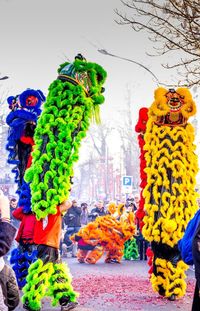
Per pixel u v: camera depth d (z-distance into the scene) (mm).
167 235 9750
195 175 10070
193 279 13383
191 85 12922
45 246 8570
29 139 9906
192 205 9961
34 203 8578
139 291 11109
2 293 5188
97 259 17594
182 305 9492
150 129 10156
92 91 9031
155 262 10008
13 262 10000
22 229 9789
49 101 8828
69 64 9031
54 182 8562
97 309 9094
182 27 11875
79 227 20969
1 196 5129
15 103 10359
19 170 10148
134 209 21750
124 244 19219
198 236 5281
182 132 10031
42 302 9734
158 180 9945
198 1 11719
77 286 11812
